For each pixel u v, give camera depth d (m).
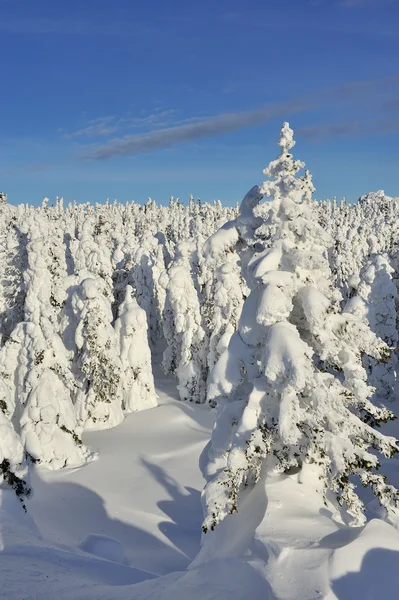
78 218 132.12
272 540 7.69
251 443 8.87
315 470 9.22
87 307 30.64
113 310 53.56
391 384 38.88
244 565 7.75
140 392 35.06
